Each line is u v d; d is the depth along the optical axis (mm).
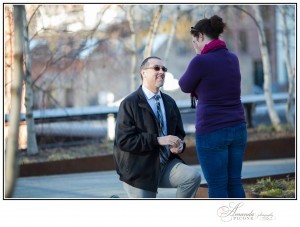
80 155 16234
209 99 7551
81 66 19578
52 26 18406
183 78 7656
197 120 7684
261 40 19641
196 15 21172
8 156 6418
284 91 46844
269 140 17047
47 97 17734
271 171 13914
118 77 33438
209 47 7688
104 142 18594
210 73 7523
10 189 6453
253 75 42906
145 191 7996
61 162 15281
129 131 7887
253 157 16859
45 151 17156
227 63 7641
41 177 14688
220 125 7531
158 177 7977
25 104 16375
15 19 6457
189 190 8023
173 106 8359
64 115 17859
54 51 17859
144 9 20844
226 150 7625
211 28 7746
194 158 16484
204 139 7578
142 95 8109
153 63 8094
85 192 11859
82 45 17672
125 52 24234
